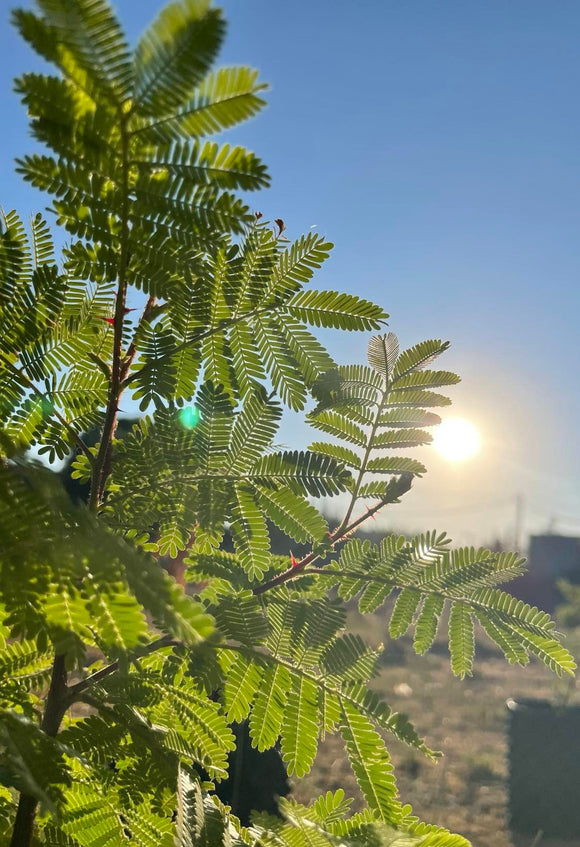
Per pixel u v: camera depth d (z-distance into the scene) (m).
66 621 0.15
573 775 1.36
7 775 0.16
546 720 1.42
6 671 0.23
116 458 0.24
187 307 0.24
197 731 0.25
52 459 0.24
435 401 0.28
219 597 0.25
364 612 0.28
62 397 0.24
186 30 0.13
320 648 0.25
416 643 0.27
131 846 0.22
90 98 0.15
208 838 0.20
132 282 0.19
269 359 0.25
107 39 0.14
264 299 0.25
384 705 0.25
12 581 0.14
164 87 0.14
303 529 0.26
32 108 0.15
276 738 0.25
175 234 0.17
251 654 0.24
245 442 0.24
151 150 0.16
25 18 0.13
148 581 0.13
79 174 0.16
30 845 0.22
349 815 0.25
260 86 0.15
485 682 2.61
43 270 0.22
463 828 1.31
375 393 0.28
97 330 0.24
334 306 0.25
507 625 0.27
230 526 0.25
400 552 0.27
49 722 0.22
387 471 0.27
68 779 0.16
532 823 1.34
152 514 0.24
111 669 0.24
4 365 0.22
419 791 1.48
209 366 0.25
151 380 0.23
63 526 0.14
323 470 0.25
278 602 0.26
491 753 1.78
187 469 0.24
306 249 0.25
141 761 0.22
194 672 0.23
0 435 0.14
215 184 0.16
